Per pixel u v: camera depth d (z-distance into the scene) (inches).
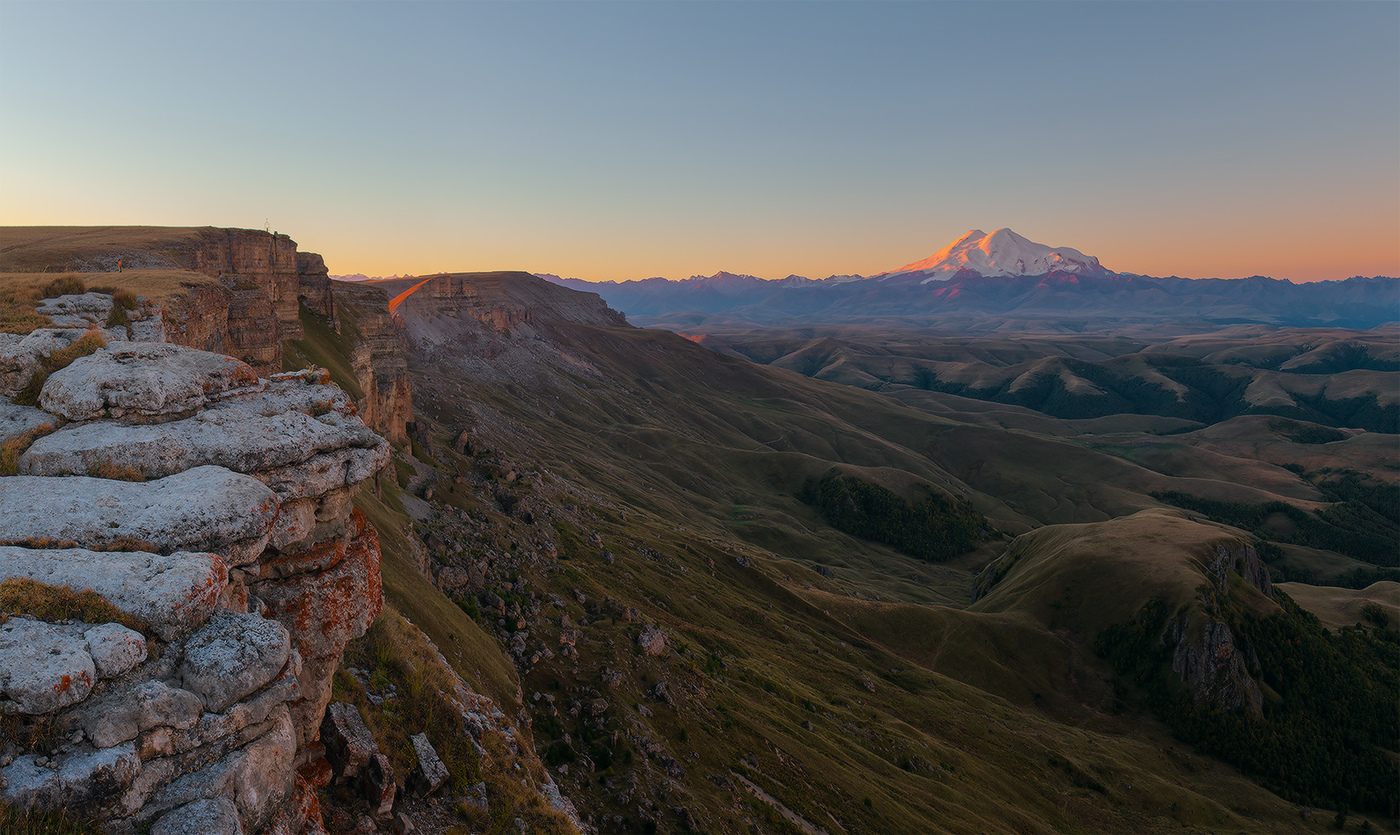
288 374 838.5
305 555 684.7
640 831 1990.7
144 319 1454.2
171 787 465.4
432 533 3309.5
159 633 503.5
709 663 4168.3
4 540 519.5
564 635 3036.4
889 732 4877.0
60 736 438.3
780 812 2719.0
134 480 614.2
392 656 1021.2
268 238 3772.1
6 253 2332.7
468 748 967.6
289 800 568.7
